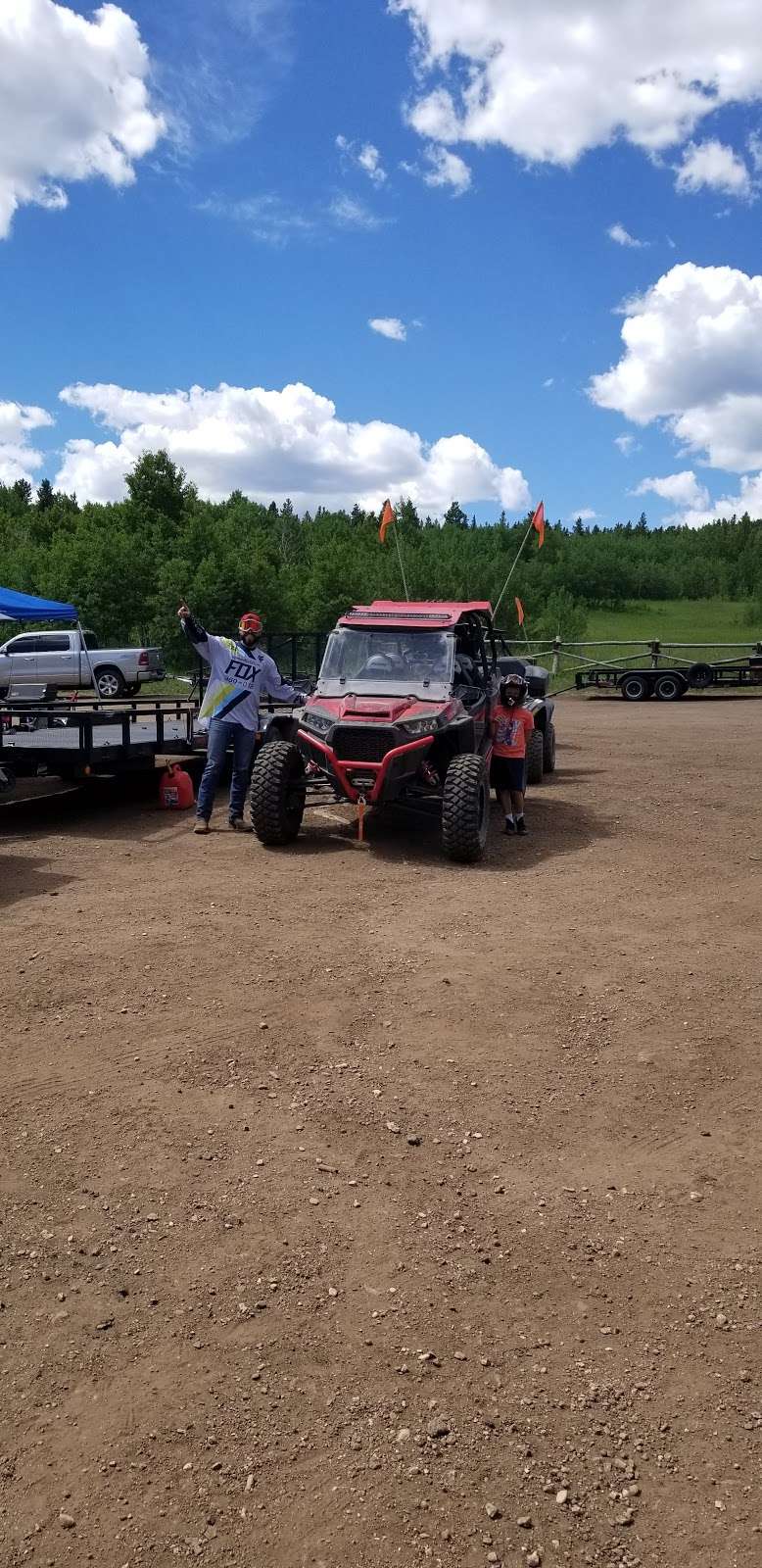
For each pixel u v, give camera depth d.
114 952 5.65
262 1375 2.57
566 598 90.25
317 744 8.12
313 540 97.88
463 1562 2.09
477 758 7.98
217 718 8.84
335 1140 3.72
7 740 9.65
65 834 8.95
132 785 11.68
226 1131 3.76
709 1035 4.68
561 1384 2.58
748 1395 2.55
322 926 6.16
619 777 12.59
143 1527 2.15
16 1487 2.24
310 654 13.70
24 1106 3.93
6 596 17.06
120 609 47.50
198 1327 2.74
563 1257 3.08
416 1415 2.46
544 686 12.39
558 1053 4.48
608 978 5.38
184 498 61.12
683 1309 2.87
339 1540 2.13
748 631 104.12
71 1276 2.94
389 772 7.94
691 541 191.75
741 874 7.58
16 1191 3.36
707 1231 3.23
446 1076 4.24
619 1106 4.02
